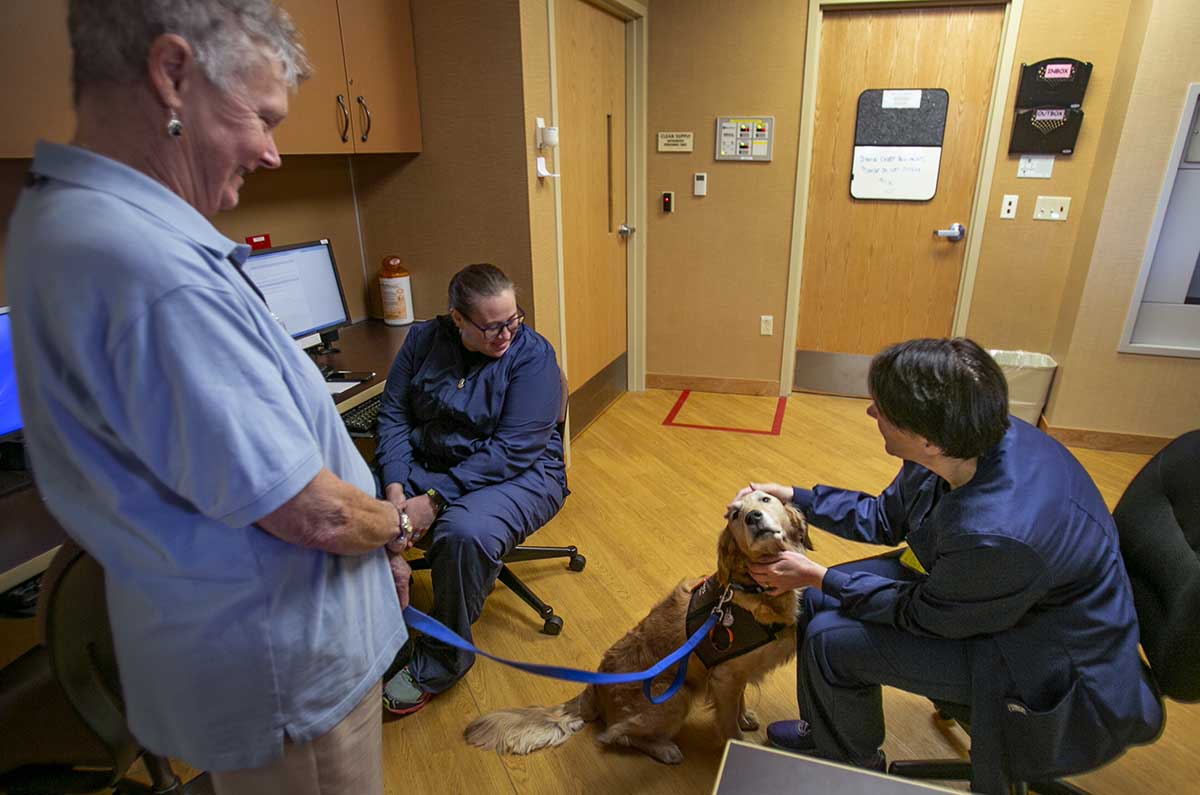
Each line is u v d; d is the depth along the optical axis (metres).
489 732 1.66
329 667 0.89
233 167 0.82
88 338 0.67
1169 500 1.27
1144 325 3.06
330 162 2.68
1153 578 1.25
